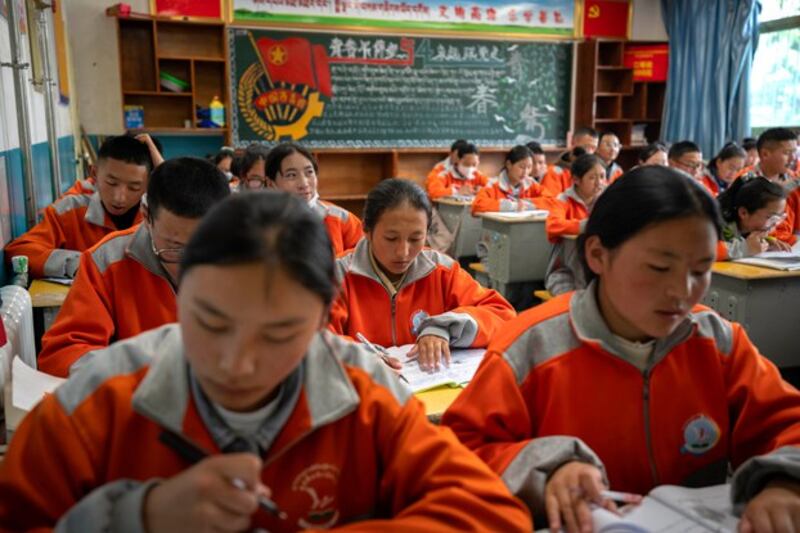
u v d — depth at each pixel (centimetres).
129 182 240
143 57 615
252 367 58
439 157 735
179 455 68
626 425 95
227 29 629
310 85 667
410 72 696
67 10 584
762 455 88
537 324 99
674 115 741
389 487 75
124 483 63
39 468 65
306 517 72
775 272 256
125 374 71
